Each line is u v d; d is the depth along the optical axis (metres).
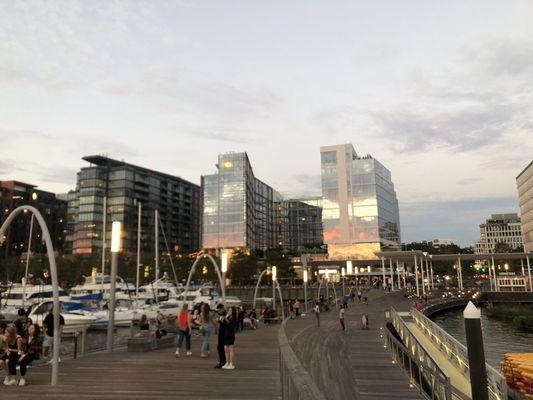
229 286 96.25
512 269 125.12
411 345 20.16
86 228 147.75
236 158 141.00
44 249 101.56
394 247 127.94
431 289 92.50
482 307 78.81
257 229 170.38
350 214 115.88
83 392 9.98
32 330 13.67
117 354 16.27
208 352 15.68
